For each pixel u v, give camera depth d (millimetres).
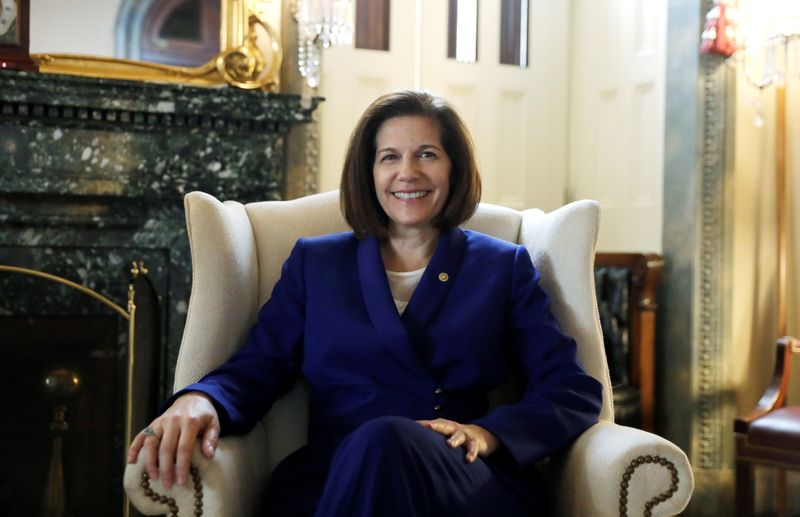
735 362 3361
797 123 3369
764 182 3402
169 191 2838
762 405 2900
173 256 2883
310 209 2172
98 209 2842
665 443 1607
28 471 2814
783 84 3260
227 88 2863
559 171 3891
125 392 2871
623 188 3672
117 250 2861
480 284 1911
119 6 2957
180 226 2889
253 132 2906
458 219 1985
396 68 3588
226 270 1905
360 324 1865
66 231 2826
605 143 3748
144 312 2887
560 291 1959
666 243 3426
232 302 1917
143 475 1570
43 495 2818
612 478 1607
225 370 1840
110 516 2855
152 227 2873
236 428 1739
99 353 2859
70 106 2715
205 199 1921
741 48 3295
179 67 3006
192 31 3021
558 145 3889
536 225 2090
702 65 3314
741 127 3344
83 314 2844
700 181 3330
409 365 1824
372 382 1850
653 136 3553
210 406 1687
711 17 3250
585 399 1779
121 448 2865
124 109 2750
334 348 1867
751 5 3350
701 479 3314
